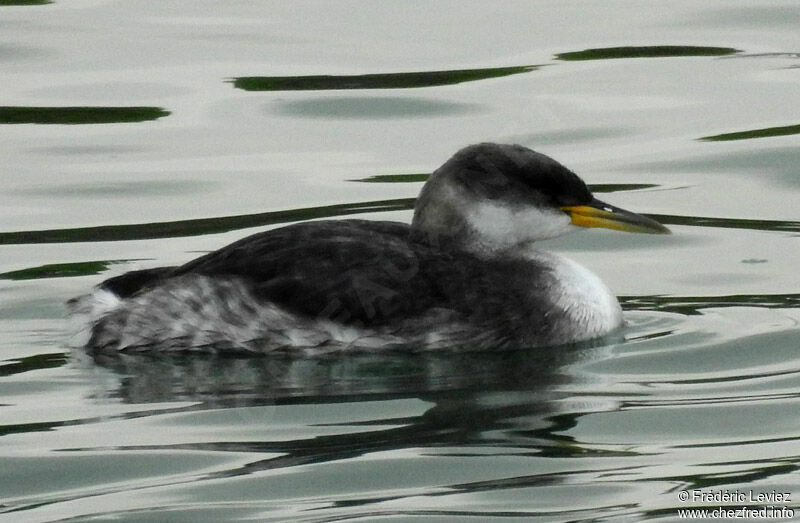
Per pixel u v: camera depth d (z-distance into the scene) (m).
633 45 22.14
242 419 11.95
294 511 10.35
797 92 20.48
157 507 10.47
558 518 10.20
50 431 11.77
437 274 13.57
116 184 18.14
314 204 17.39
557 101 20.31
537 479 10.80
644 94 20.56
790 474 10.81
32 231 16.80
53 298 14.80
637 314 14.56
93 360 13.34
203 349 13.45
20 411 12.16
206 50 22.16
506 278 13.70
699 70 21.28
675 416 11.95
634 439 11.52
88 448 11.43
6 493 10.75
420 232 13.94
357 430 11.71
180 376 12.95
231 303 13.39
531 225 13.87
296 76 21.14
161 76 21.22
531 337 13.61
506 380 12.82
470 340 13.45
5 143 19.28
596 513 10.27
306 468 11.04
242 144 19.23
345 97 20.52
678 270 15.72
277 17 23.55
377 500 10.47
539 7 23.80
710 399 12.31
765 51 21.92
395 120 19.88
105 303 13.74
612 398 12.37
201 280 13.51
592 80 20.98
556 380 12.82
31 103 20.34
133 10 23.95
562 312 13.74
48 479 10.95
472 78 21.02
